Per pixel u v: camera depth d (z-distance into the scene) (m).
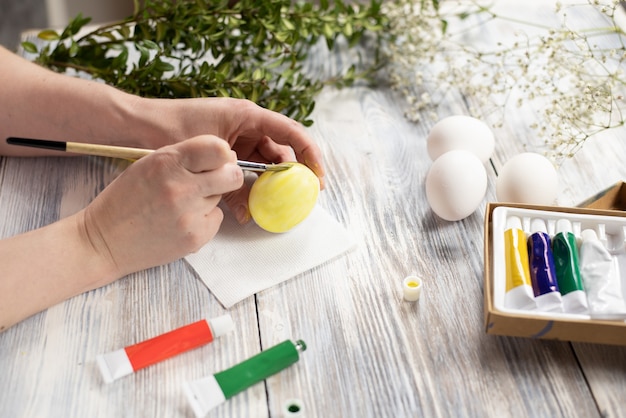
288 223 0.85
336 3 1.16
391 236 0.89
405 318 0.79
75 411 0.70
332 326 0.78
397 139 1.04
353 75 1.13
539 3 1.29
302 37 1.16
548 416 0.69
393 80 1.14
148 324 0.78
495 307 0.72
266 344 0.76
